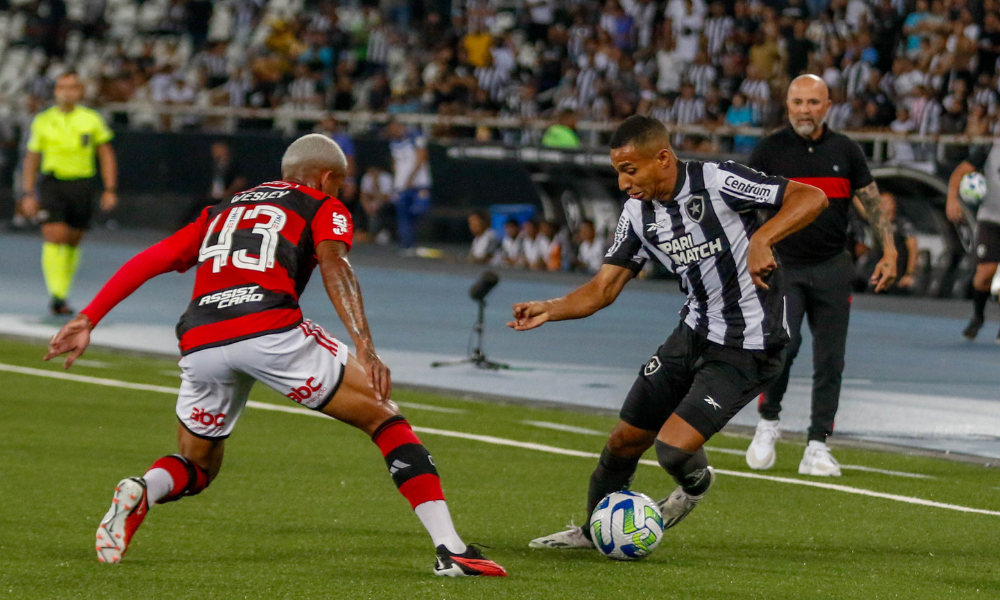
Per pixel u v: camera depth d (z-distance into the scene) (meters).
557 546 11.08
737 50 45.59
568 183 39.19
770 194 10.20
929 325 30.06
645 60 47.44
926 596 9.76
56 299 27.88
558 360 23.83
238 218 9.94
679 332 10.88
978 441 17.06
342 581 9.62
